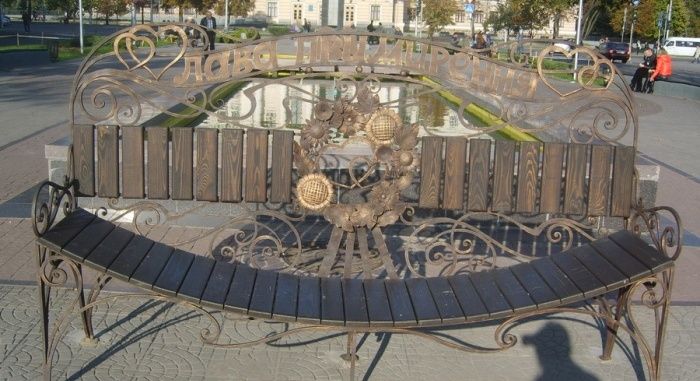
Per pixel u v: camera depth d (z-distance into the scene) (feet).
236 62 16.57
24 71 77.66
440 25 142.82
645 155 41.16
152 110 32.35
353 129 15.53
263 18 210.79
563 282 13.70
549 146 15.78
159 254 14.26
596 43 174.60
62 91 60.90
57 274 13.47
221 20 194.29
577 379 14.80
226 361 15.05
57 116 47.21
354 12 202.49
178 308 17.53
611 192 15.92
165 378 14.24
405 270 20.51
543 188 15.90
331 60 16.65
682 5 213.66
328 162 22.86
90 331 15.51
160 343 15.72
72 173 15.67
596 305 18.49
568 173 15.88
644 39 202.28
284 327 16.74
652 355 13.98
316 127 15.40
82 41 106.22
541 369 15.17
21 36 140.56
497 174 15.88
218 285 13.61
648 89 83.76
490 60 16.67
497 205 15.98
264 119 41.78
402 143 15.43
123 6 203.00
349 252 15.19
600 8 117.80
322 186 15.01
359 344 16.06
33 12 230.48
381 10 201.87
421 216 23.63
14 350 15.10
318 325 12.82
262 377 14.44
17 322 16.40
